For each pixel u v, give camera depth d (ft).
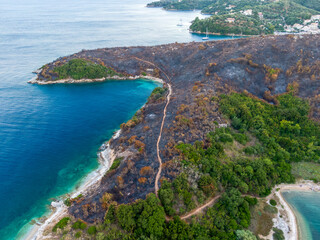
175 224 164.86
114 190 204.44
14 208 214.48
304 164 257.34
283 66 382.22
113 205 182.60
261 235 184.44
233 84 374.22
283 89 358.43
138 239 157.58
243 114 305.94
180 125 278.26
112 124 355.77
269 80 370.94
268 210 205.46
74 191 231.71
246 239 169.58
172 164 214.69
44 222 198.39
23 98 425.28
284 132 294.87
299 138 285.43
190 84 409.08
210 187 195.83
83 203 205.57
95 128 343.67
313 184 234.79
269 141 271.28
